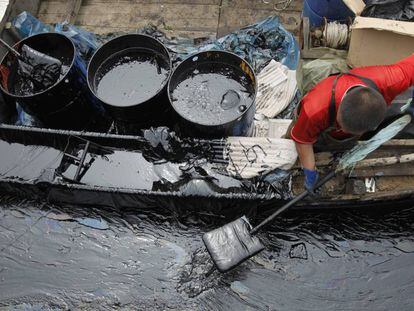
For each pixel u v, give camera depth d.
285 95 3.97
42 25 4.38
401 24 3.09
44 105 3.65
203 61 3.63
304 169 3.14
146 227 3.87
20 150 3.88
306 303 3.56
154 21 4.64
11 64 3.82
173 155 3.65
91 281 3.71
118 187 3.61
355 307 3.53
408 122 3.07
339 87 2.64
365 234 3.75
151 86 3.64
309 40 3.60
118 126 3.88
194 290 3.64
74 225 3.90
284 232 3.78
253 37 4.31
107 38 4.50
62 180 3.64
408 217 3.77
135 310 3.59
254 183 3.52
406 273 3.62
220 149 3.59
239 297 3.60
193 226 3.84
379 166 3.48
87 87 3.88
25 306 3.62
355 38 3.26
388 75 2.71
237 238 3.30
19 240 3.87
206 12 4.65
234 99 3.53
